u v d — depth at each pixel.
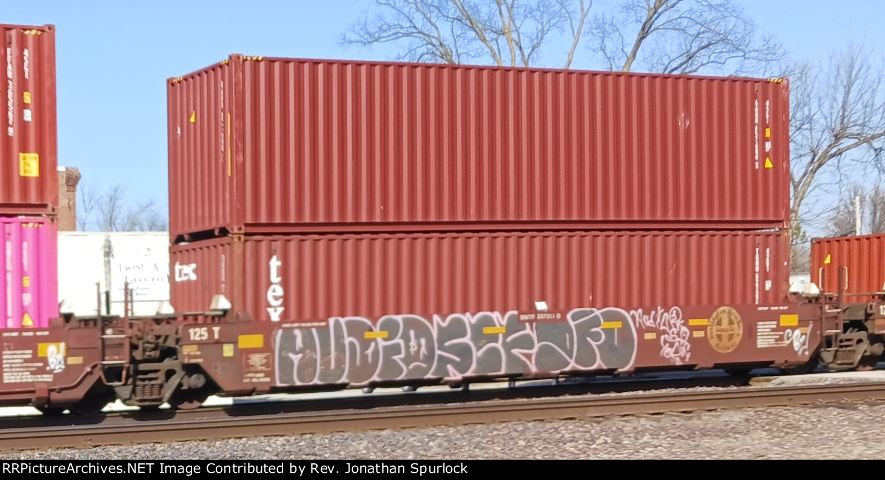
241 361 13.38
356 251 14.18
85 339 12.76
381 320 13.99
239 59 13.84
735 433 11.77
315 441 11.46
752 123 16.58
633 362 15.22
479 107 14.97
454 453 10.61
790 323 16.27
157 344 13.20
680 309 15.55
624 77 15.77
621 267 15.47
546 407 13.09
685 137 16.09
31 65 12.52
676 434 11.70
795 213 40.28
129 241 26.30
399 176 14.51
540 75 15.30
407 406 13.60
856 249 20.12
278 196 13.92
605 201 15.53
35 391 12.46
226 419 12.34
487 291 14.72
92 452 10.76
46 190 12.53
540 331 14.74
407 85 14.61
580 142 15.46
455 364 14.30
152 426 11.73
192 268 15.17
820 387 14.80
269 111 13.95
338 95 14.28
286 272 13.87
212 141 14.44
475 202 14.84
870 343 17.28
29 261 12.45
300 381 13.59
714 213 16.20
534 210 15.13
